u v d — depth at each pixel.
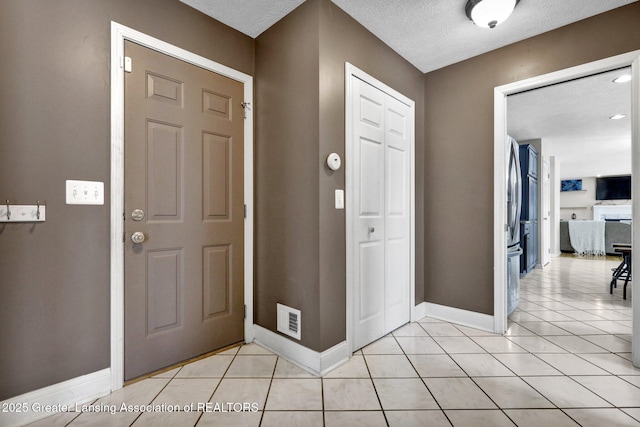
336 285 1.91
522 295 3.52
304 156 1.88
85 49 1.52
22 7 1.36
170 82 1.83
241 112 2.19
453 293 2.62
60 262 1.46
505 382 1.69
